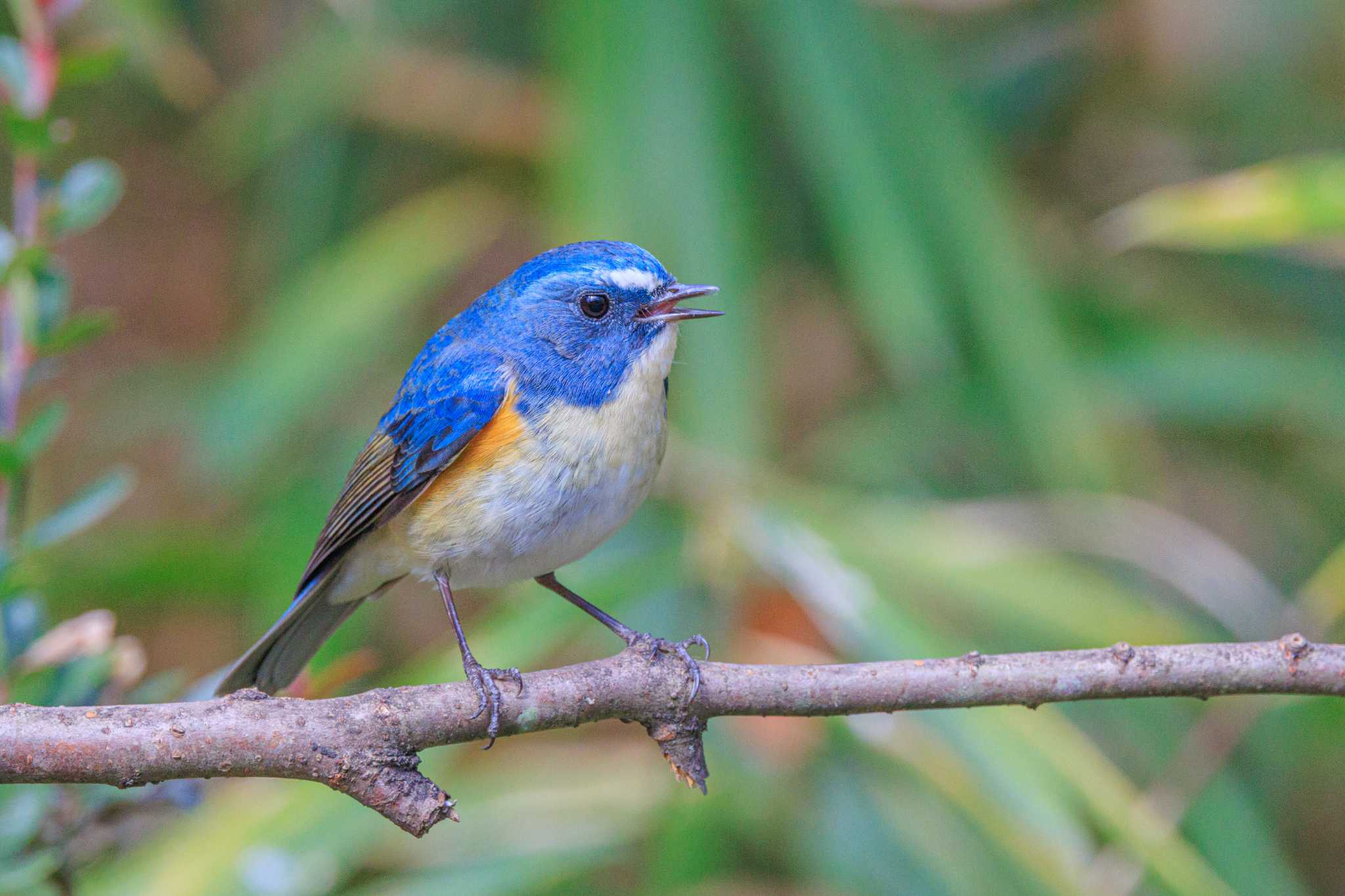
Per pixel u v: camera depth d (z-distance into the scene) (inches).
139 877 346.6
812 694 254.7
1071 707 444.1
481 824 407.5
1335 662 248.5
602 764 427.5
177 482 562.9
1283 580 498.9
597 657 426.0
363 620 468.1
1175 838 359.9
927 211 429.7
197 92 508.1
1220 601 418.6
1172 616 415.2
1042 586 400.5
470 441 305.0
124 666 296.7
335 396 525.3
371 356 524.1
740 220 416.2
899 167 429.4
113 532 532.4
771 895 430.9
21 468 287.3
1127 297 508.4
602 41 426.6
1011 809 344.5
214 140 534.6
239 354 510.6
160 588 455.2
